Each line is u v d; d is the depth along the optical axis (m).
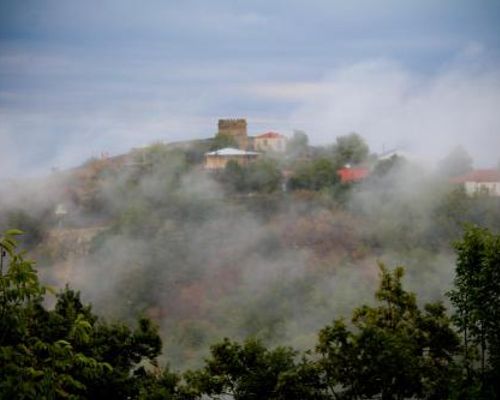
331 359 14.41
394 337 13.89
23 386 8.43
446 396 13.91
